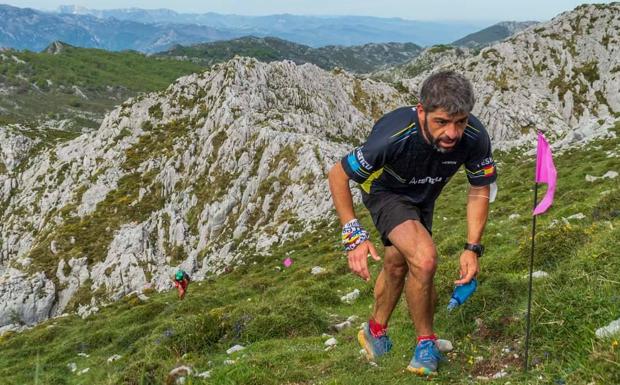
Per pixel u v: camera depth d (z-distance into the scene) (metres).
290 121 109.25
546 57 156.25
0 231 120.56
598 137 55.94
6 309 83.75
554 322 6.84
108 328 31.95
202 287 49.75
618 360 5.20
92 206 105.12
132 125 123.19
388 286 6.87
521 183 44.72
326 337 12.73
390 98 143.50
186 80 128.12
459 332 8.40
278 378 8.29
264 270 50.66
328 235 60.91
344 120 127.81
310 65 137.25
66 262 90.69
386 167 5.80
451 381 6.56
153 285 79.56
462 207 43.12
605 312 6.53
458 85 5.00
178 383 9.05
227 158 98.50
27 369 27.20
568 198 26.97
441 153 5.57
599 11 161.75
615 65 147.38
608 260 7.81
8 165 141.12
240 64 123.62
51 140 154.12
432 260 5.71
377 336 7.42
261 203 86.19
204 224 90.44
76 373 23.06
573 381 5.38
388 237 6.02
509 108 143.12
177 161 106.06
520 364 6.62
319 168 84.44
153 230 94.50
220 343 14.29
